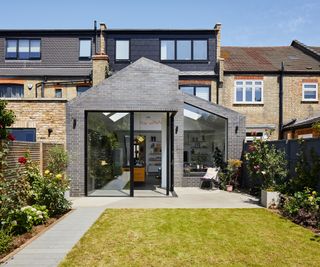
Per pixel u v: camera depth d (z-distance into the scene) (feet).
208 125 45.42
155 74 40.50
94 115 40.52
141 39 63.57
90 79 60.08
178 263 17.12
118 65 63.21
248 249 19.25
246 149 43.55
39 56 64.90
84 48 65.00
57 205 28.27
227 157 44.75
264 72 61.98
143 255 18.31
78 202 34.35
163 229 23.52
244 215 27.94
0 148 23.49
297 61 67.36
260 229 23.49
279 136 61.72
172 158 41.68
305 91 62.64
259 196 37.19
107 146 40.04
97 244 20.24
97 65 53.06
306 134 54.39
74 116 39.24
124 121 40.32
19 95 61.05
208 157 45.52
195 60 63.21
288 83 62.34
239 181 44.68
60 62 64.54
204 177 43.45
